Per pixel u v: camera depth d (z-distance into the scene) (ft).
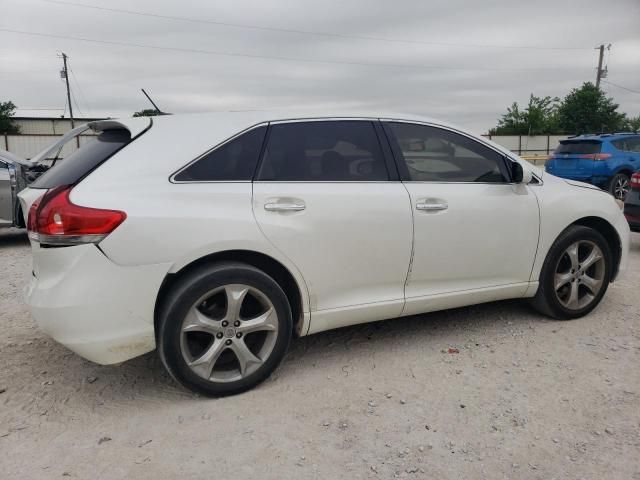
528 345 12.67
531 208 13.21
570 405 9.91
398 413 9.74
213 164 10.31
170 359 9.77
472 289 12.80
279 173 10.80
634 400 10.04
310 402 10.19
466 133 13.00
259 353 10.63
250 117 11.04
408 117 12.48
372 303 11.62
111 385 10.98
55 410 9.98
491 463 8.27
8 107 157.58
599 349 12.37
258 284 10.24
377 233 11.34
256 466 8.27
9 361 12.07
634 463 8.21
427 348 12.60
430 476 7.98
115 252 9.24
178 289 9.73
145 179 9.76
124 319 9.46
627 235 14.97
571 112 156.87
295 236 10.56
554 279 13.78
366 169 11.62
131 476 8.04
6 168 25.62
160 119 10.78
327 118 11.61
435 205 11.96
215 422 9.53
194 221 9.75
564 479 7.88
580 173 43.55
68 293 9.17
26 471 8.16
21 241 27.99
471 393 10.43
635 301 15.88
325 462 8.35
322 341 13.12
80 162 10.24
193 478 8.00
